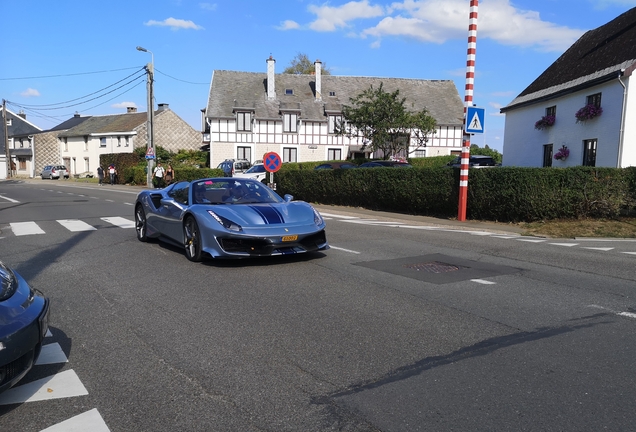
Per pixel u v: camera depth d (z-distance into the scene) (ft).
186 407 10.57
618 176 41.37
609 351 13.41
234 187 27.71
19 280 12.44
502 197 43.75
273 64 156.15
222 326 15.60
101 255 27.71
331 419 9.99
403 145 119.96
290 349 13.67
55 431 9.70
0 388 9.91
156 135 184.44
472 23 44.19
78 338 14.76
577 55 80.74
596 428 9.56
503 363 12.63
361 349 13.62
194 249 25.00
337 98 161.48
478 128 45.24
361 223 44.83
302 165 120.37
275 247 23.08
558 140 75.92
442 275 22.41
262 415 10.19
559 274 22.80
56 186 133.49
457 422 9.80
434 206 50.47
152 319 16.40
